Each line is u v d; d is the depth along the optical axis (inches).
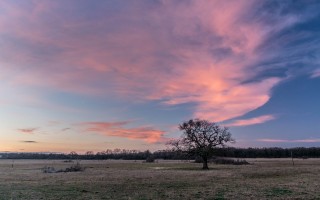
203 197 1138.7
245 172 2466.8
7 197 1159.0
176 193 1244.5
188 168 3331.7
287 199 1078.4
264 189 1343.5
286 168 2935.5
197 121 3280.0
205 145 3198.8
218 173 2385.6
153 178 1941.4
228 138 3230.8
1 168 3580.2
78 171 2849.4
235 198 1112.8
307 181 1672.0
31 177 2110.0
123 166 4015.8
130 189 1380.4
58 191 1320.1
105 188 1419.8
